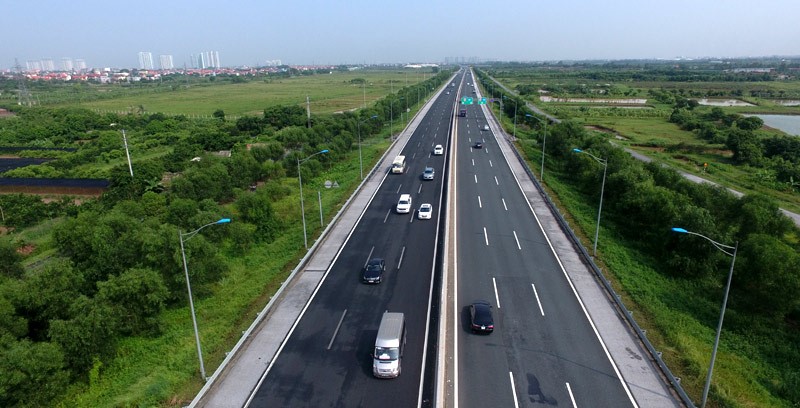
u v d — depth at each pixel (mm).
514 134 103125
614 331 31641
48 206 61594
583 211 56438
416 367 28109
